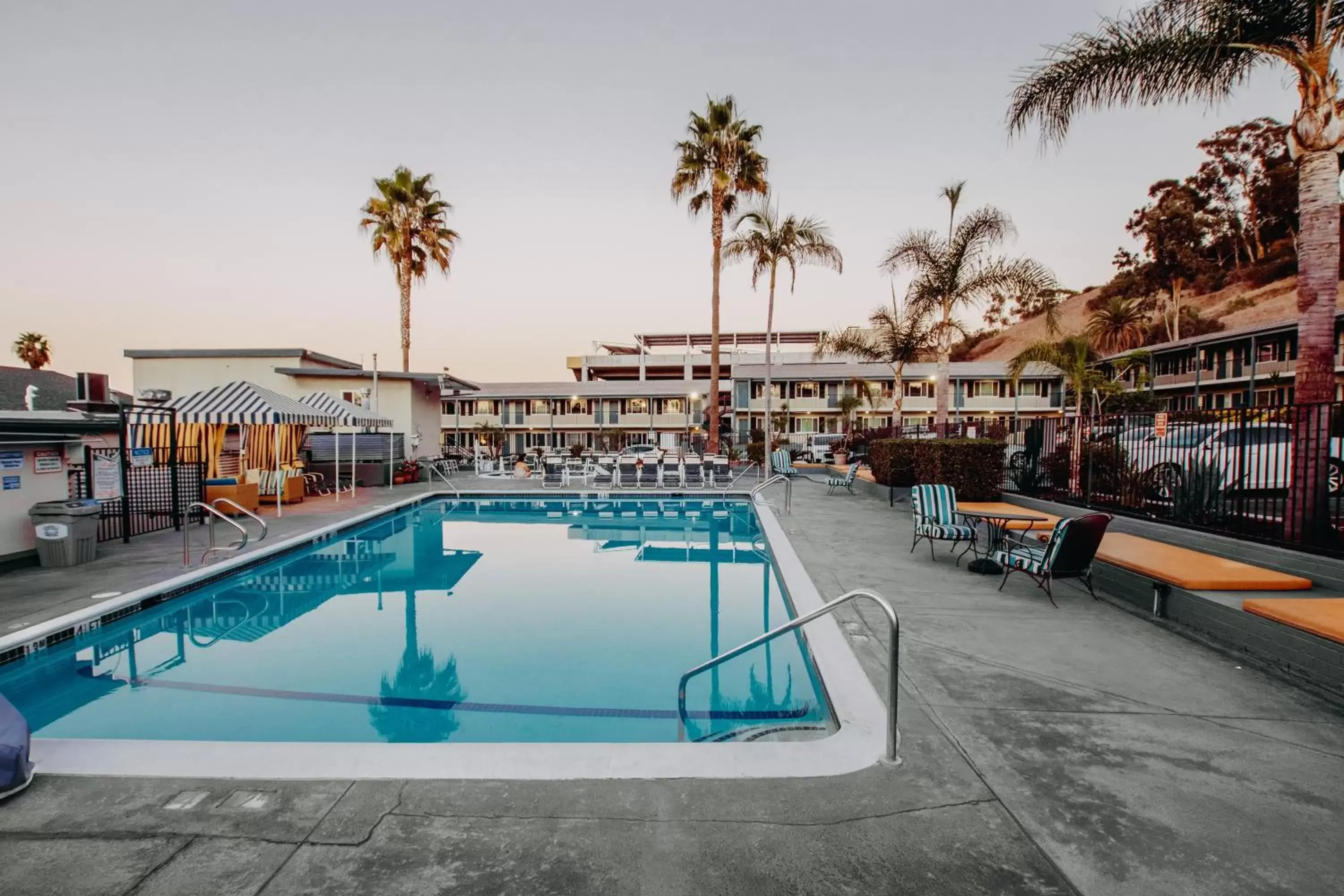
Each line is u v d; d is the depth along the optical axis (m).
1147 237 57.44
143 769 2.88
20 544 7.58
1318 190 6.39
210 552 8.16
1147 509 7.84
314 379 21.50
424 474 21.03
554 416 42.09
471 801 2.64
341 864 2.26
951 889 2.12
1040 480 10.70
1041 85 8.23
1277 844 2.36
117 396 20.89
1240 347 29.23
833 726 3.68
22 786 2.69
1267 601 4.53
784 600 6.84
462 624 6.45
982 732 3.26
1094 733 3.26
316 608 7.05
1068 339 27.30
